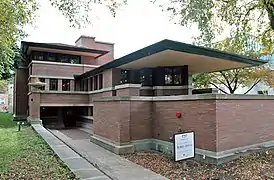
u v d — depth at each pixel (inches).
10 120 879.1
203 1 350.3
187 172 258.1
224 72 839.1
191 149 265.4
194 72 669.9
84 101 830.5
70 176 222.1
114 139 378.6
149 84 570.9
